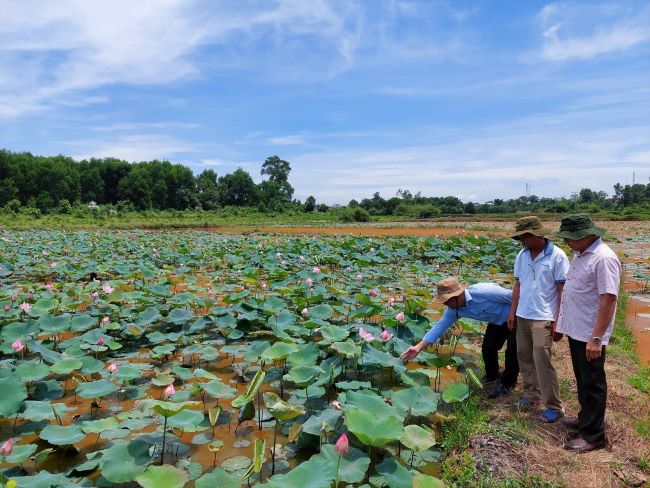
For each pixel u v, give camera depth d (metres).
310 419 3.88
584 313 3.74
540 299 4.25
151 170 74.56
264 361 5.61
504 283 10.18
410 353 4.99
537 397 4.52
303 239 22.75
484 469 3.53
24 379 4.63
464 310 5.00
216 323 6.88
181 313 7.16
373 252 14.81
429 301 9.25
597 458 3.65
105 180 75.25
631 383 4.93
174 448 3.94
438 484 3.17
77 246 18.28
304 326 6.48
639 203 66.94
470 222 45.75
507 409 4.48
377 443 3.28
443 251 15.24
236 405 3.88
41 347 5.50
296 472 3.05
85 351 6.29
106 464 3.32
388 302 7.74
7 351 5.53
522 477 3.42
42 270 11.91
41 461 3.76
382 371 5.73
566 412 4.41
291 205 71.38
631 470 3.51
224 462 3.74
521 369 4.54
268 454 3.88
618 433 3.92
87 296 8.20
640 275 10.69
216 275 11.94
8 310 7.24
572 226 3.76
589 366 3.72
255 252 15.34
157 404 3.58
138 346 6.63
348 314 7.19
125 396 5.05
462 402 4.59
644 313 8.57
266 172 98.38
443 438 4.16
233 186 79.00
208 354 5.71
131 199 68.00
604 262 3.60
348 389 4.54
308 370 4.57
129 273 10.59
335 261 13.66
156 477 3.12
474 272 12.66
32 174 60.06
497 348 5.22
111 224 40.06
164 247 18.12
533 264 4.33
